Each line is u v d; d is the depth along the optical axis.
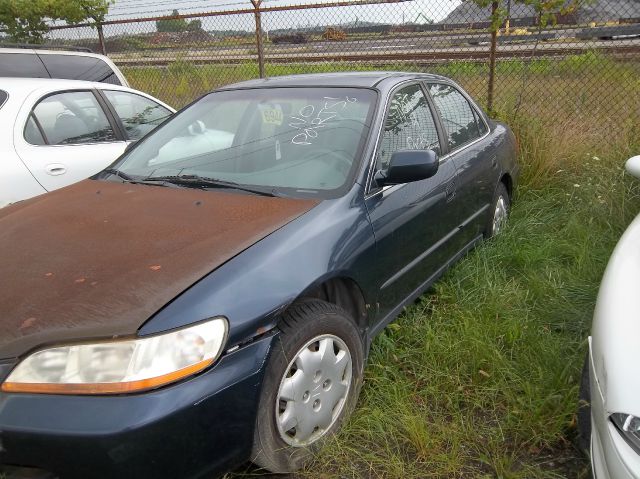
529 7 6.92
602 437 1.90
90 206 2.87
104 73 6.73
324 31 8.25
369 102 3.24
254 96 3.55
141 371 1.86
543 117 6.52
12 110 4.41
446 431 2.56
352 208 2.73
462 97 4.35
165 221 2.59
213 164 3.20
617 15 7.34
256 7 7.34
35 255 2.37
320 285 2.45
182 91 9.53
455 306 3.56
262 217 2.56
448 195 3.53
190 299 2.02
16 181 4.23
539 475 2.36
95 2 9.32
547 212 5.28
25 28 10.02
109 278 2.13
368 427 2.61
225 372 2.01
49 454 1.80
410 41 7.91
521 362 3.02
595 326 2.22
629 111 6.50
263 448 2.17
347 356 2.57
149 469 1.84
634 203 4.94
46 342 1.88
